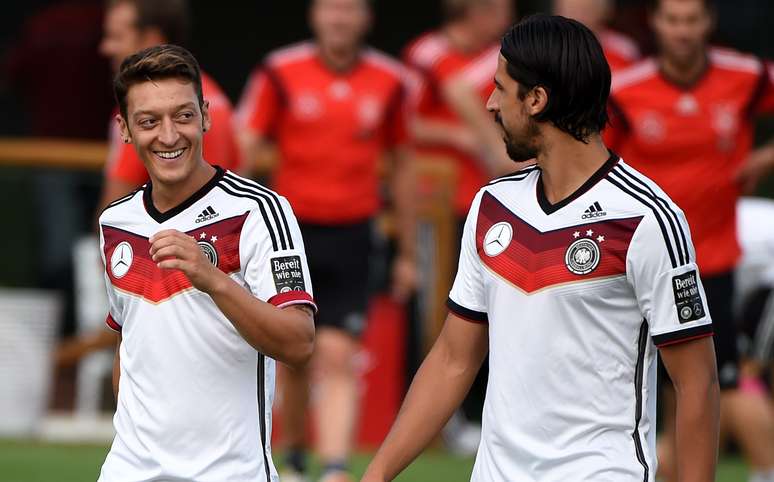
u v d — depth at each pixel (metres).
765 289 26.00
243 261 14.05
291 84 25.97
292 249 14.04
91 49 37.97
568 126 13.38
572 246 13.30
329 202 25.97
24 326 32.03
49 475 26.83
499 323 13.65
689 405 13.34
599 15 27.22
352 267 26.00
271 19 46.84
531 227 13.52
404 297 30.88
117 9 21.44
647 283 13.18
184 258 13.09
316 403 29.94
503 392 13.58
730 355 22.66
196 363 13.97
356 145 26.09
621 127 22.31
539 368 13.39
